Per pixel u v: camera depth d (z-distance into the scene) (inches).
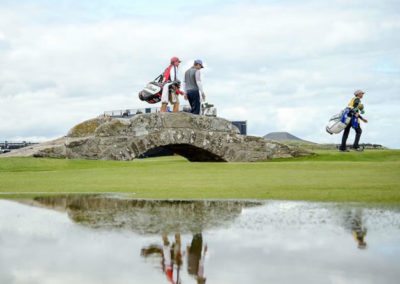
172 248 266.4
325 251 252.7
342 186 589.3
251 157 1380.4
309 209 410.9
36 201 504.7
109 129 1230.3
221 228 326.6
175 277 212.8
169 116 1293.1
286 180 677.9
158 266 230.4
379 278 204.7
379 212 389.4
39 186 671.1
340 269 218.7
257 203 457.7
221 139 1352.1
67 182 724.0
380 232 303.4
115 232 316.2
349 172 789.9
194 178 746.2
